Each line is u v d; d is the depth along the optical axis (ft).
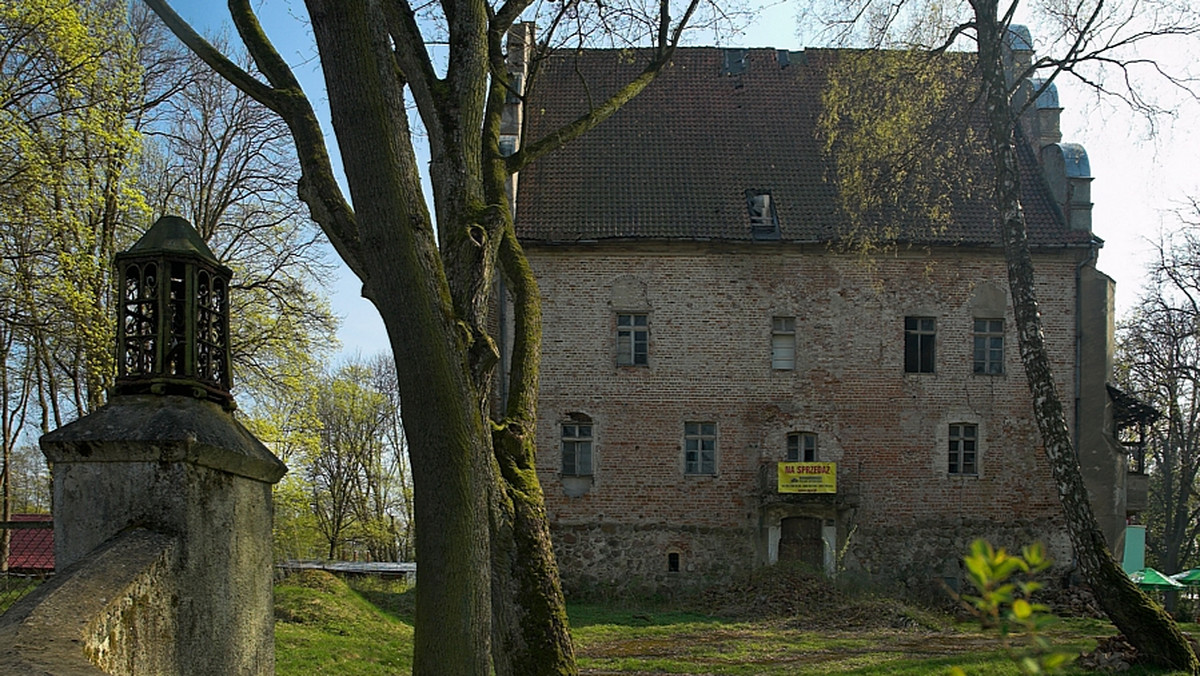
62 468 19.47
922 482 88.33
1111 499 88.38
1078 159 92.48
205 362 21.45
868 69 61.11
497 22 31.50
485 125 31.35
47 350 66.74
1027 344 51.31
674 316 89.25
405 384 21.11
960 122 62.44
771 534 86.69
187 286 20.81
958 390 89.45
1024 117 99.40
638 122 98.73
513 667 24.50
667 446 88.07
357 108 20.47
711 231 89.35
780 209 91.76
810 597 75.87
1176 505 144.66
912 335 90.33
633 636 61.93
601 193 92.07
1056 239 90.27
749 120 99.81
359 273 24.88
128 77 66.18
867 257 78.95
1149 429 130.72
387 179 20.56
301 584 59.72
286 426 92.32
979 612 8.62
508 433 27.20
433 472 21.02
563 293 89.20
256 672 21.85
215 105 83.15
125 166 66.69
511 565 24.98
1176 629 44.88
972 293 90.48
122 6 66.74
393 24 26.91
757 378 88.89
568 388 88.38
